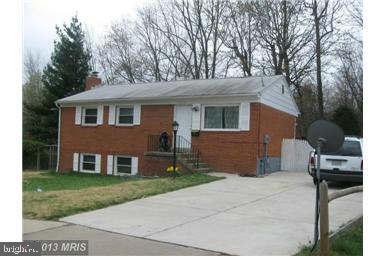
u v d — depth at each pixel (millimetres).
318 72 34500
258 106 19969
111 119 24344
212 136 20922
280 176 19578
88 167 25391
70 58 40031
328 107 38969
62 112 26719
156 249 7867
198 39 40656
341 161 15469
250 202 12492
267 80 22234
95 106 25188
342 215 10773
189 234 8930
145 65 42750
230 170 20344
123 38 43875
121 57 43906
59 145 26672
